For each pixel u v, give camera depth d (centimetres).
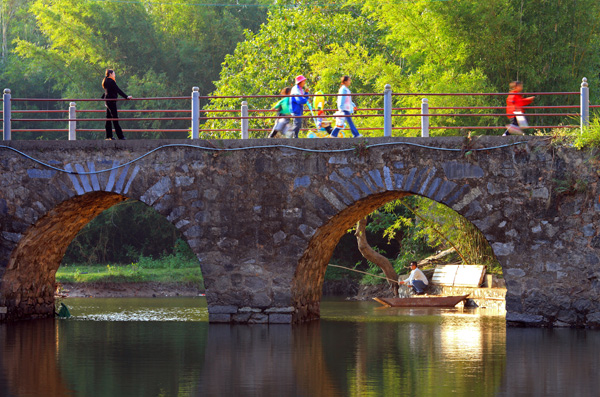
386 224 4697
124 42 6169
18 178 2394
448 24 3275
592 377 1385
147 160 2353
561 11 3194
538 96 3328
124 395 1232
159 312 3056
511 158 2211
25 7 7088
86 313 2992
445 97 3256
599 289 2156
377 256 4066
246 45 4753
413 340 1959
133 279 4712
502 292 3119
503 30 3238
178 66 6369
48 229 2500
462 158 2227
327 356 1662
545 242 2189
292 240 2295
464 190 2225
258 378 1384
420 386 1303
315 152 2288
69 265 5788
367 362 1572
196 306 3469
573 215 2177
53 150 2384
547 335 2014
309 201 2291
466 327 2316
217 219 2327
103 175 2367
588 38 3231
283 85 4447
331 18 4809
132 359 1614
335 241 2631
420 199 3750
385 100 2312
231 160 2323
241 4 6781
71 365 1538
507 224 2208
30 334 2116
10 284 2458
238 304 2322
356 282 5000
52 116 6400
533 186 2200
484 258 3628
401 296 3969
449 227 3778
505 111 3303
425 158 2242
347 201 2270
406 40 3609
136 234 6203
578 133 2194
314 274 2572
